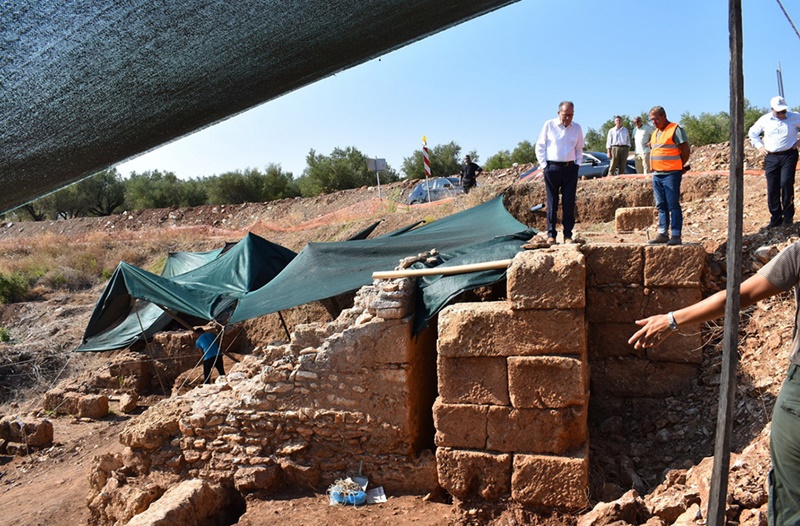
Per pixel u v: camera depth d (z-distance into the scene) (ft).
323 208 110.52
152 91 6.31
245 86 7.11
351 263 38.14
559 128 30.40
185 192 162.40
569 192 30.76
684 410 25.07
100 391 55.06
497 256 26.48
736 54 6.66
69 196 159.02
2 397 64.64
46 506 35.32
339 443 25.67
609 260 26.66
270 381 26.27
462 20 7.90
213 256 69.00
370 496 24.77
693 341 26.02
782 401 9.53
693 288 25.75
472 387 22.24
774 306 25.21
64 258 104.37
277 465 26.20
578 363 21.15
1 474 43.70
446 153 152.46
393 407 24.85
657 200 26.84
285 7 6.22
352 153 151.02
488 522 22.25
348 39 7.18
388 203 89.92
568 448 21.67
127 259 102.27
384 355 24.81
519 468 21.80
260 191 153.69
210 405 27.35
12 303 89.45
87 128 6.22
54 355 69.92
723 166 59.26
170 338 56.39
